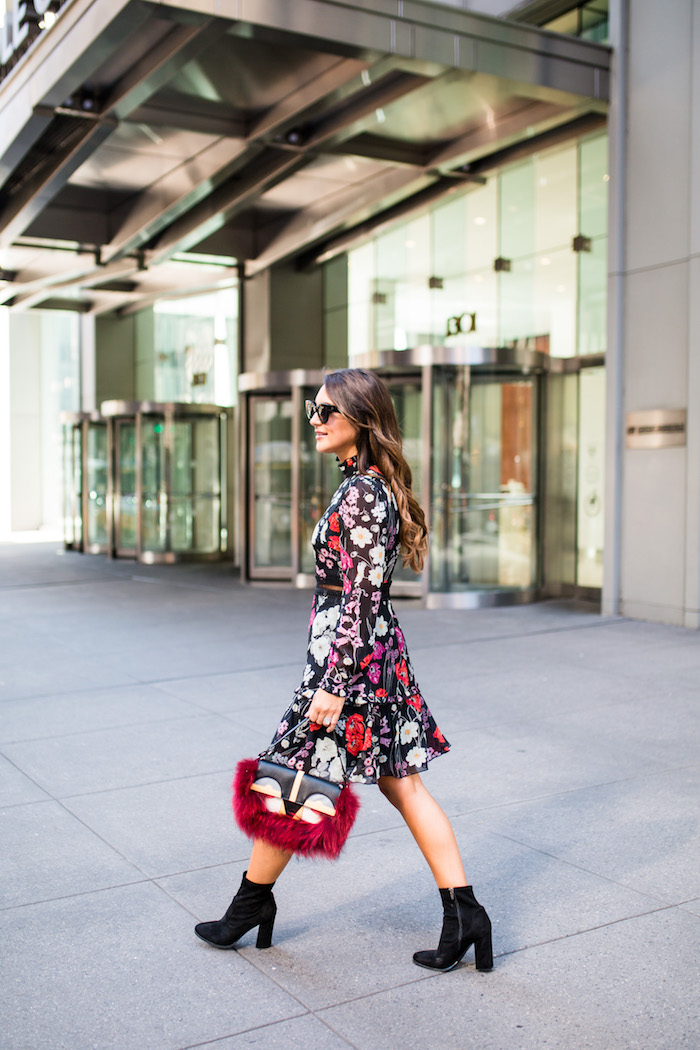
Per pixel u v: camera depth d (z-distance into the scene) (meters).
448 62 8.30
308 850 2.53
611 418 9.42
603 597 9.61
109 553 17.30
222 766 4.62
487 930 2.65
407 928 2.95
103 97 9.00
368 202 12.30
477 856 3.50
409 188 11.77
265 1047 2.30
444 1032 2.37
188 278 16.22
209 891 3.22
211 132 9.93
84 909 3.08
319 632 2.64
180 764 4.66
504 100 9.56
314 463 12.65
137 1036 2.35
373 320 14.40
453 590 10.78
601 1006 2.49
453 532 10.76
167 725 5.41
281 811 2.57
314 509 12.66
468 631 8.70
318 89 8.94
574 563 11.39
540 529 11.17
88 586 12.72
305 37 7.62
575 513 11.34
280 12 7.47
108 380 20.28
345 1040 2.34
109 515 17.25
